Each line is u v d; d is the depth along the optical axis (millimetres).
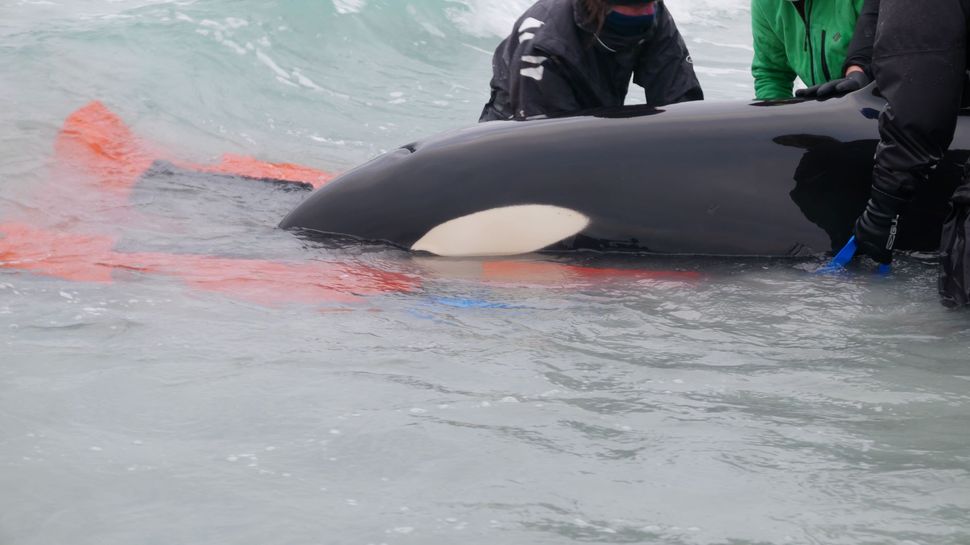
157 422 6328
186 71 19391
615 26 12023
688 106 11359
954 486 5539
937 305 9297
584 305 9320
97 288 9422
